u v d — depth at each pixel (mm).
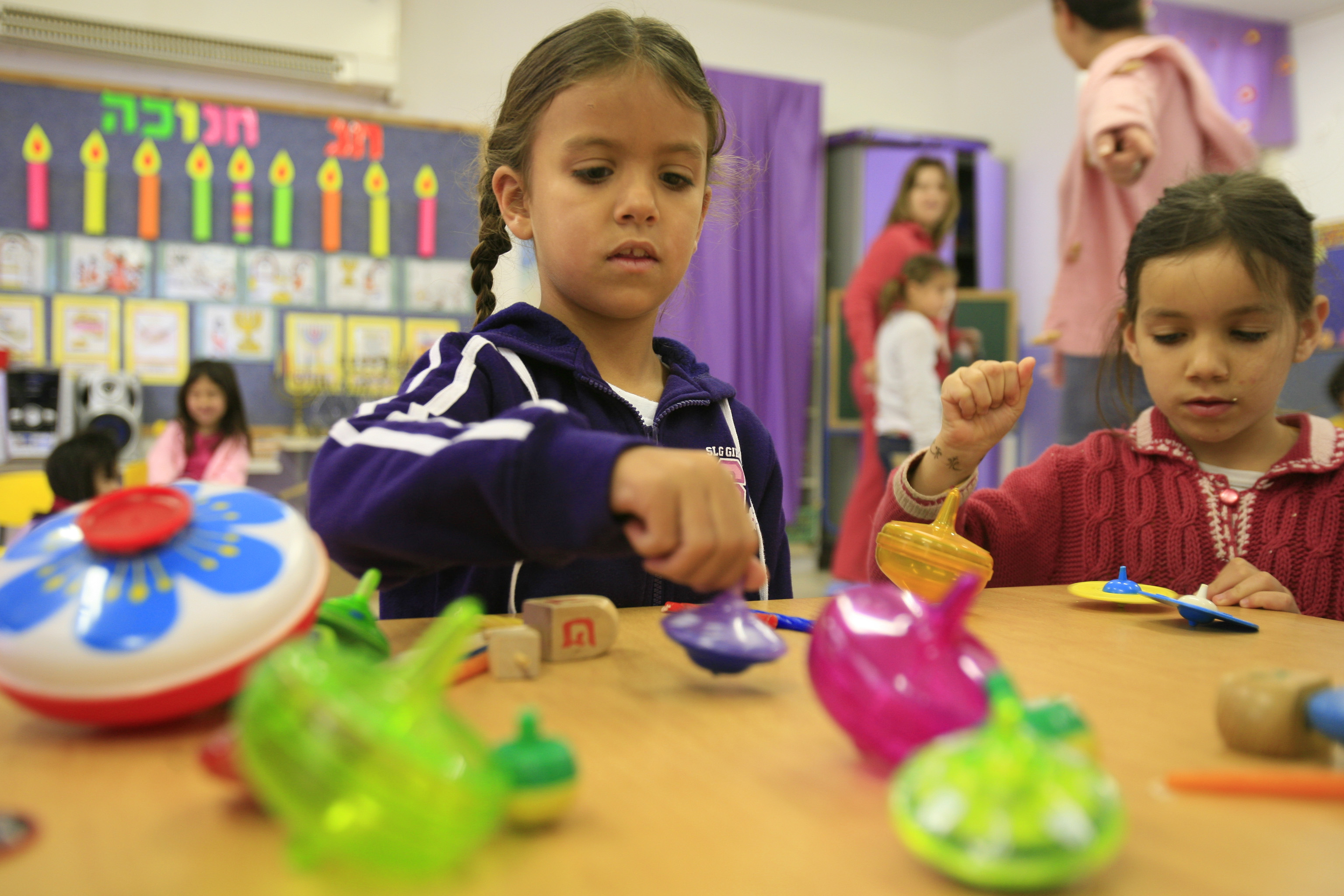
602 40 815
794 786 306
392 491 496
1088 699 417
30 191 3234
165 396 3416
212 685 350
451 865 238
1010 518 975
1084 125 2109
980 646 333
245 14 3344
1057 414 4234
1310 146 4113
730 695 417
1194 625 603
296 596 379
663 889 235
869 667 318
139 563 369
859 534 3596
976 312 4035
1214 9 4055
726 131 1021
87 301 3320
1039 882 225
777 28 4355
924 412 3342
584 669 464
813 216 4230
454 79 3764
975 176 4340
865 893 234
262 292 3498
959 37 4699
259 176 3465
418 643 504
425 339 3682
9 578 370
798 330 4238
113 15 3211
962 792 238
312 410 3561
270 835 263
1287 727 332
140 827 268
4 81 3188
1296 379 2479
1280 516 948
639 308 843
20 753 332
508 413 487
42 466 2986
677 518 394
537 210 871
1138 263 983
